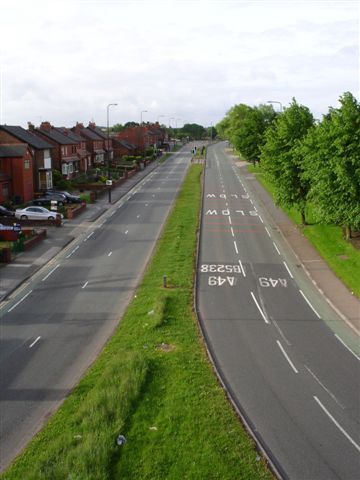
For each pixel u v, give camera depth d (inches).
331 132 1343.5
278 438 636.7
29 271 1413.6
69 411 697.0
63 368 845.2
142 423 650.8
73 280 1333.7
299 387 769.6
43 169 2800.2
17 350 918.4
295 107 1877.5
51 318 1074.1
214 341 941.2
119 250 1636.3
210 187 3041.3
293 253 1593.3
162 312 1024.2
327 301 1171.3
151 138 6328.7
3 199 2397.9
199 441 613.3
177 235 1787.6
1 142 2672.2
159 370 799.1
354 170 1332.4
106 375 766.5
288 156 1776.6
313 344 935.0
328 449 615.2
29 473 550.0
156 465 569.3
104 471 551.2
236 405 710.5
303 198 1823.3
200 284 1283.2
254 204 2472.9
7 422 689.0
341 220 1453.0
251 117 3774.6
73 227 1999.3
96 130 4879.4
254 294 1216.8
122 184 3272.6
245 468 568.1
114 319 1061.8
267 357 876.0
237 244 1700.3
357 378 802.2
